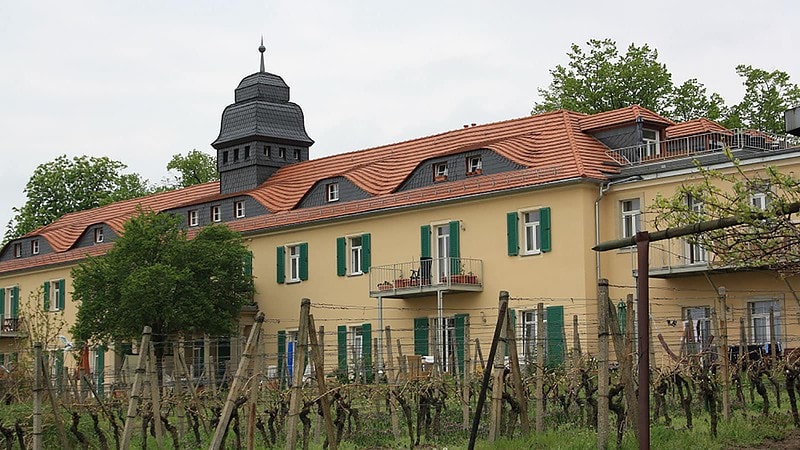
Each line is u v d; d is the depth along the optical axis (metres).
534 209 38.81
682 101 57.97
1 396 24.62
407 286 41.19
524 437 18.25
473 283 40.09
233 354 29.08
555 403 23.53
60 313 59.03
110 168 75.38
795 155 32.84
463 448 18.92
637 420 17.00
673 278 35.78
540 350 19.95
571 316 37.34
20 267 62.09
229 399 16.59
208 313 44.72
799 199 15.08
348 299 45.06
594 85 58.12
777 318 33.41
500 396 18.25
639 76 57.22
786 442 17.11
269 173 54.31
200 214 54.16
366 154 50.31
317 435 21.00
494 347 16.98
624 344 18.27
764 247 14.82
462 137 46.31
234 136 54.75
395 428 20.94
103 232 59.00
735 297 34.41
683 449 16.72
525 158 39.91
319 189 47.56
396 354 42.94
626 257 37.19
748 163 33.94
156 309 43.91
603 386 16.42
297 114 55.47
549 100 59.41
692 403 22.52
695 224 13.61
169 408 23.33
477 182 40.66
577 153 38.75
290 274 48.12
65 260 58.75
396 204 43.09
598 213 37.62
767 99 57.22
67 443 19.03
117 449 21.42
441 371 27.17
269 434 21.86
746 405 21.86
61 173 73.94
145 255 45.41
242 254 46.41
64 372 27.81
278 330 48.12
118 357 45.97
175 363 22.50
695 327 35.03
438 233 42.22
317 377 16.72
